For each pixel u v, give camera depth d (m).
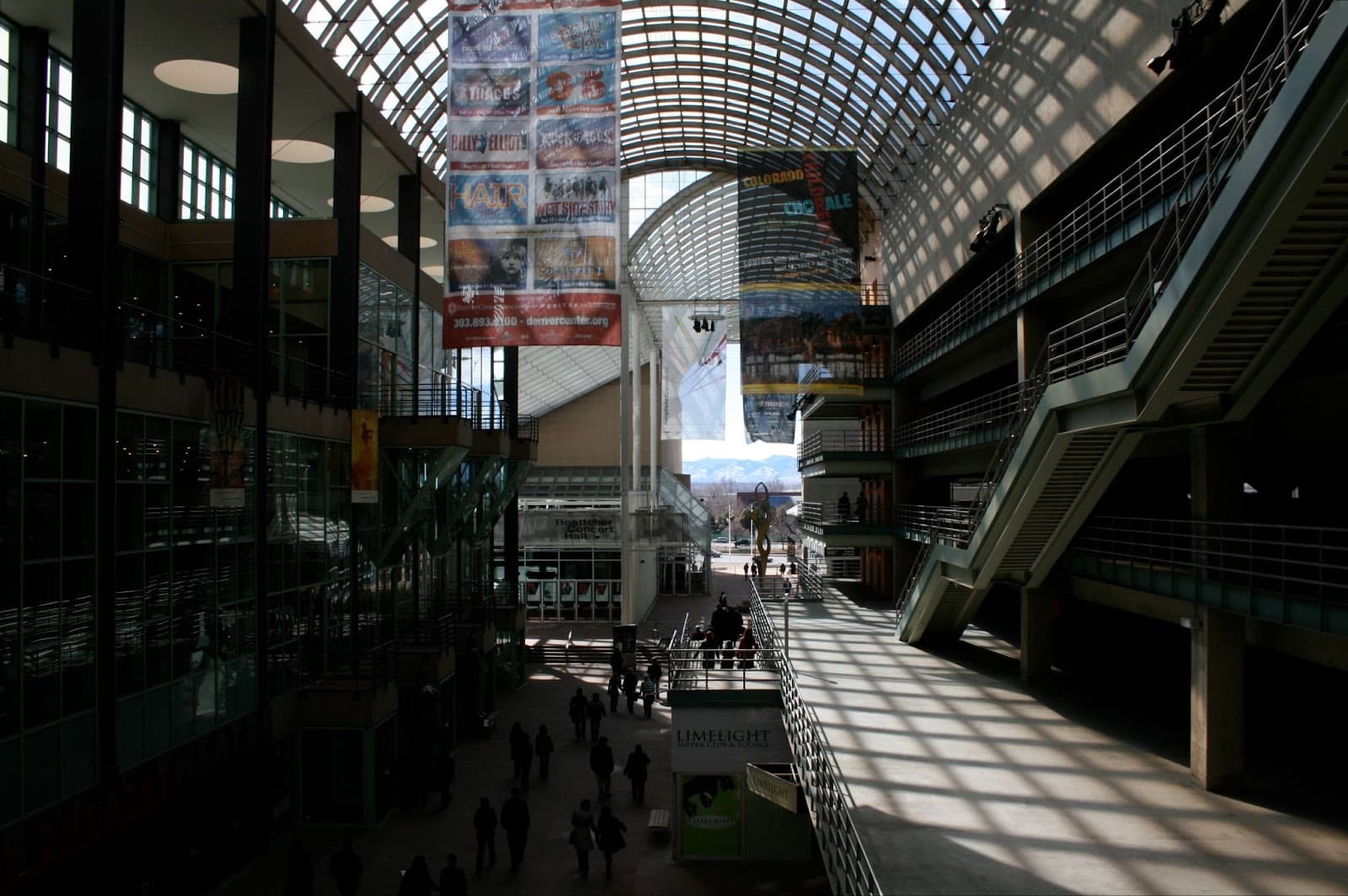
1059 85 22.52
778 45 40.19
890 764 15.55
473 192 22.09
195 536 17.02
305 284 23.02
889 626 31.59
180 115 24.97
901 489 43.38
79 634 13.81
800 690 21.16
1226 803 13.45
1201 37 15.06
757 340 34.19
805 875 18.03
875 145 44.75
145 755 15.45
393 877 17.58
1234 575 15.32
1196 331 12.02
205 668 17.20
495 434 29.45
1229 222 10.80
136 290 21.61
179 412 16.39
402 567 26.53
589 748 26.84
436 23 31.91
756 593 30.94
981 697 20.41
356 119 23.73
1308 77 9.35
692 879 17.77
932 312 41.09
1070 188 24.08
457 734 27.92
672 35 42.38
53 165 20.11
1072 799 13.67
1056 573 21.48
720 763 18.97
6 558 12.43
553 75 22.12
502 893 17.00
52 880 13.09
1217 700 14.07
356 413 22.52
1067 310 25.56
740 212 34.47
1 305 15.02
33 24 19.25
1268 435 17.36
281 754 20.09
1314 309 11.87
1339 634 10.90
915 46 32.38
